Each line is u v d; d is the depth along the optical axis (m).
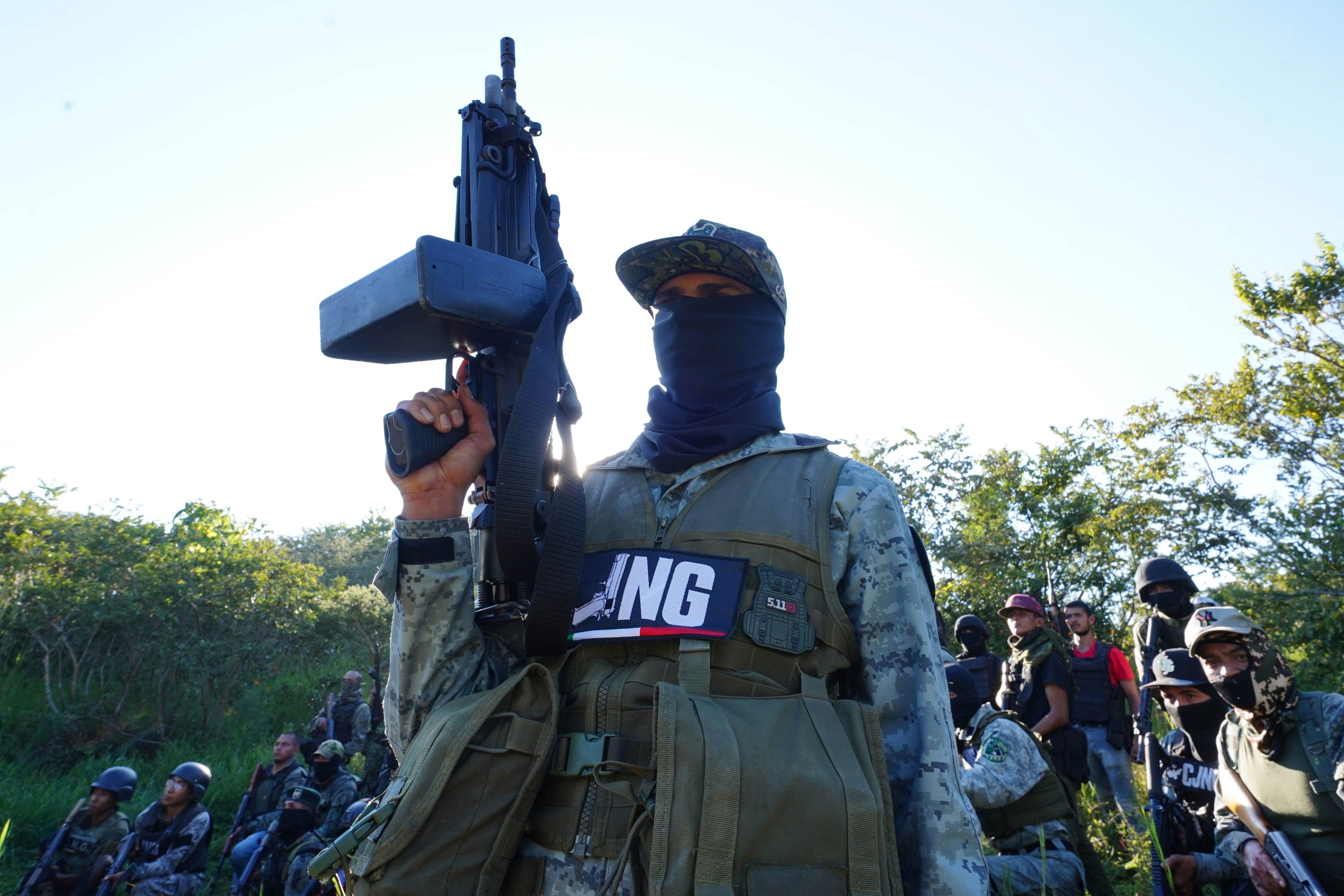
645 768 1.32
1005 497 13.23
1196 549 12.62
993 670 6.77
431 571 1.57
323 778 7.33
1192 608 5.24
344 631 14.66
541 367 1.53
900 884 1.23
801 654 1.42
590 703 1.41
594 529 1.65
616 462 1.78
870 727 1.34
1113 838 5.36
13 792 8.65
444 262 1.48
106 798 6.68
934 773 1.37
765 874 1.16
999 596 12.34
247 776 9.84
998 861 3.66
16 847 7.80
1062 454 13.22
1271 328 13.25
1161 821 3.62
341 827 6.81
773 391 1.77
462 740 1.38
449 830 1.34
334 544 30.62
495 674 1.63
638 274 1.82
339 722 10.10
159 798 9.22
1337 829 3.03
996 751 3.90
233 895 6.38
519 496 1.46
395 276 1.51
